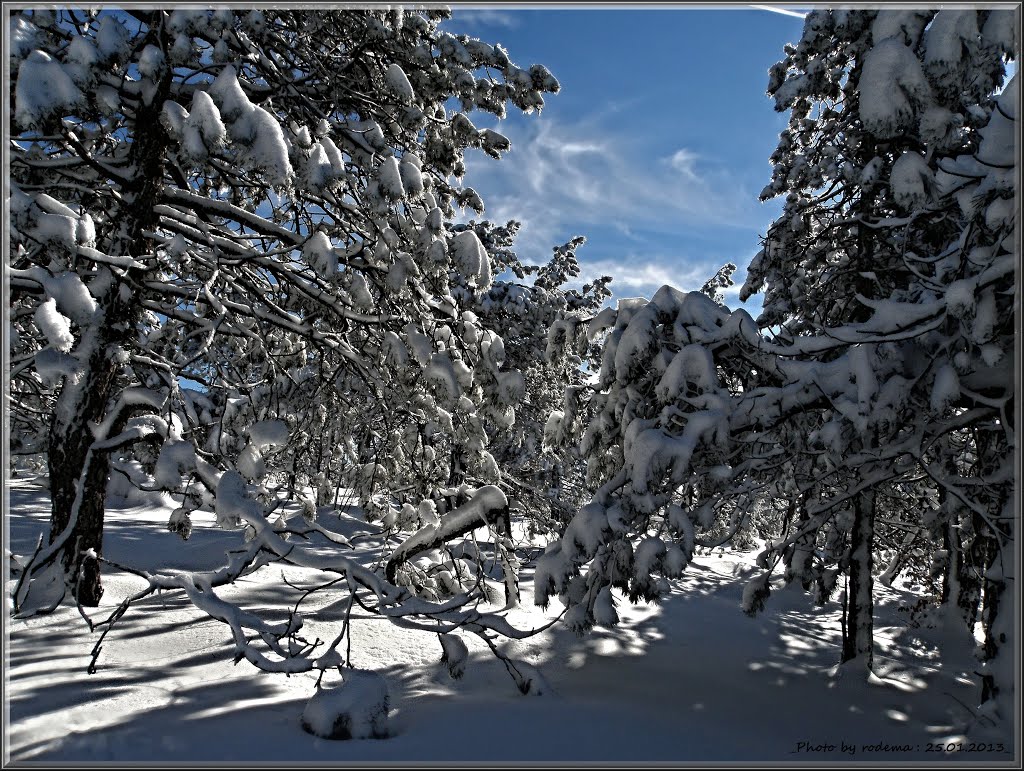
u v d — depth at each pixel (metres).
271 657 5.29
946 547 12.09
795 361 6.02
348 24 6.80
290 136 6.05
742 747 4.06
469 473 7.45
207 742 3.31
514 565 6.31
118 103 5.04
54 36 5.20
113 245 5.93
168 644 5.34
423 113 6.92
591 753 3.50
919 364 5.88
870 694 7.14
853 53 9.22
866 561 8.59
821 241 11.28
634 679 6.23
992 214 4.55
